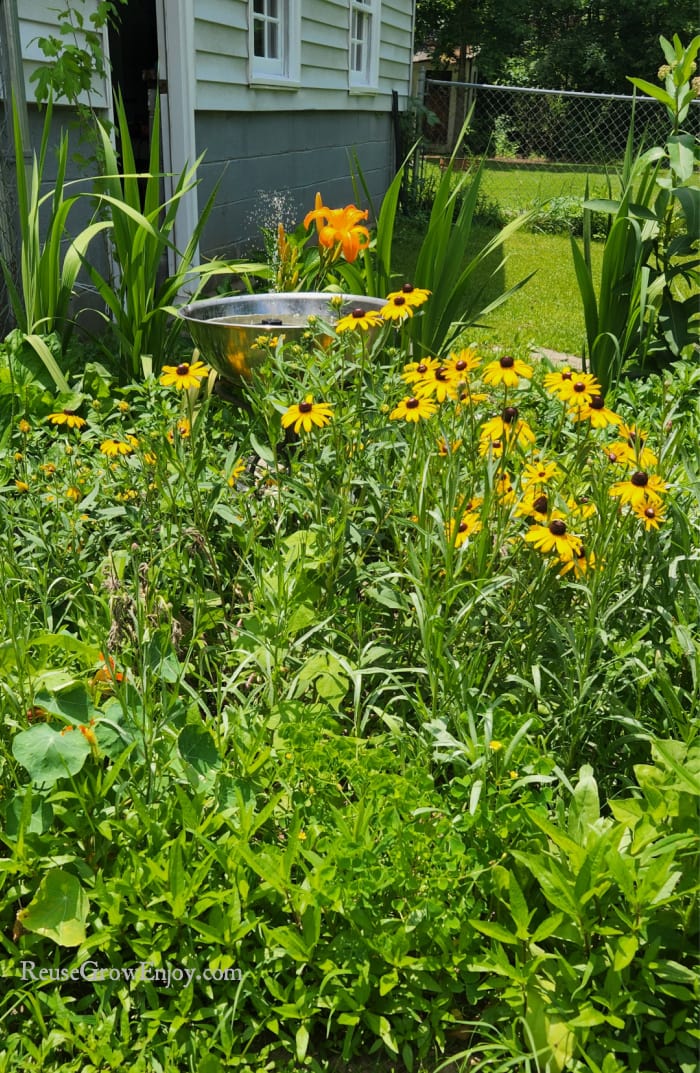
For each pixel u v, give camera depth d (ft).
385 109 38.52
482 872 5.29
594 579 6.23
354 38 34.24
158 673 6.27
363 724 6.41
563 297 25.73
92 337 14.12
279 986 5.23
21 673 6.12
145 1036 5.14
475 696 6.18
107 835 5.43
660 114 49.44
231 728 6.17
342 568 8.05
